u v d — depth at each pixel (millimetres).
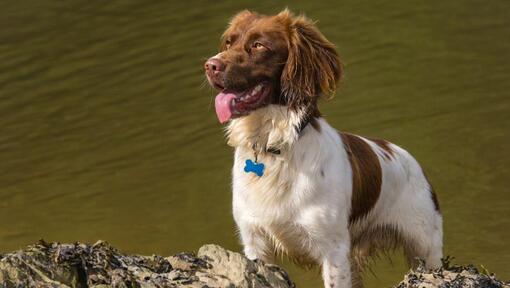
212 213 11688
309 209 7340
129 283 5973
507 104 14258
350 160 7793
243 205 7566
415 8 18359
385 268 10148
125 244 11016
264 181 7375
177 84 15570
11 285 5809
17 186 12781
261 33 7164
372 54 16391
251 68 7117
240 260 6277
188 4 19156
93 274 6062
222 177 12609
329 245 7469
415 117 14039
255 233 7641
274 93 7250
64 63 16750
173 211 11797
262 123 7340
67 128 14438
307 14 18297
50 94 15617
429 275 6574
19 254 6012
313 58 7250
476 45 16594
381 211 8312
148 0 19578
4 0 20266
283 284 6277
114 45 17375
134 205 12016
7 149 13930
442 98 14656
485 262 10164
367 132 13672
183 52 16734
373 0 18875
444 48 16500
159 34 17672
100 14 18969
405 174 8508
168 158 13281
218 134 13867
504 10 18062
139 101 15117
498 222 11023
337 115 14289
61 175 13031
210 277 6168
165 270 6312
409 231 8500
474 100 14508
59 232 11414
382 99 14727
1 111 15133
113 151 13625
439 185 11961
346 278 7535
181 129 14117
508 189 11781
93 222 11625
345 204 7508
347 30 17469
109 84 15820
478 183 11977
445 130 13562
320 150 7359
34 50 17422
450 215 11234
